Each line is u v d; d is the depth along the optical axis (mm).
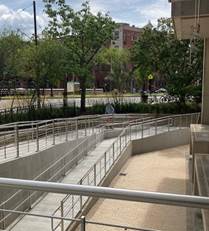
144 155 16953
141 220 7930
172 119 21391
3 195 7707
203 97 16047
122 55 40594
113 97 29781
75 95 33281
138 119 21188
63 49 21125
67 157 12719
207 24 12180
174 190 10930
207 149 10391
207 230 4289
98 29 23578
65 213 7844
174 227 7566
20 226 7254
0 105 21938
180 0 10625
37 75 20719
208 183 6387
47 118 20750
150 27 26391
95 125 19234
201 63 25062
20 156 9594
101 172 11414
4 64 19734
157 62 26500
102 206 8766
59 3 23031
